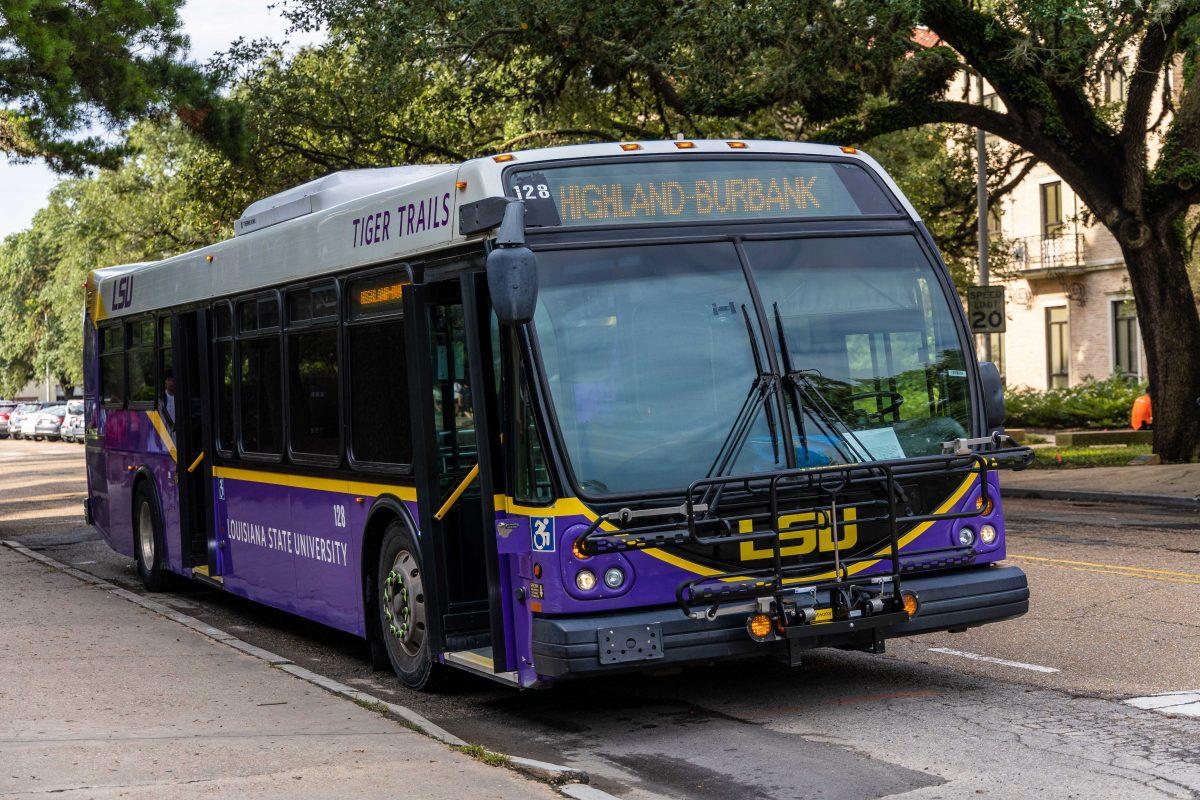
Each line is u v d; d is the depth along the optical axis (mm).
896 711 7852
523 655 7480
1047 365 47344
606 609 7137
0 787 6203
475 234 7770
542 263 7441
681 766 6910
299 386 10531
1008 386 43562
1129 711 7629
